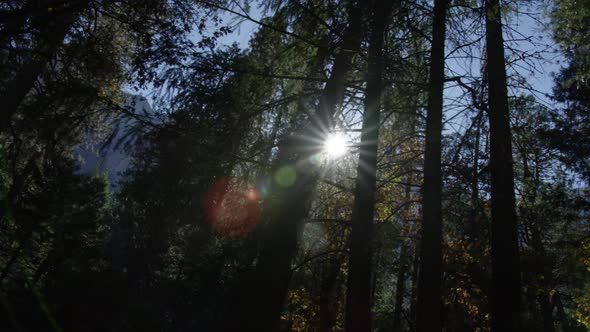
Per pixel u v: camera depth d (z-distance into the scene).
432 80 8.74
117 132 8.12
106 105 8.24
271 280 8.73
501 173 9.21
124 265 25.27
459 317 15.64
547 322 18.23
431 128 8.61
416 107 9.03
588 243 18.78
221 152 8.41
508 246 9.06
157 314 19.17
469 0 9.15
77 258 24.17
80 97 8.15
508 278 8.97
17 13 8.42
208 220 9.22
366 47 8.79
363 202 8.45
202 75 8.35
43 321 20.81
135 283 23.34
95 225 25.17
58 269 23.50
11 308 20.42
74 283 22.98
